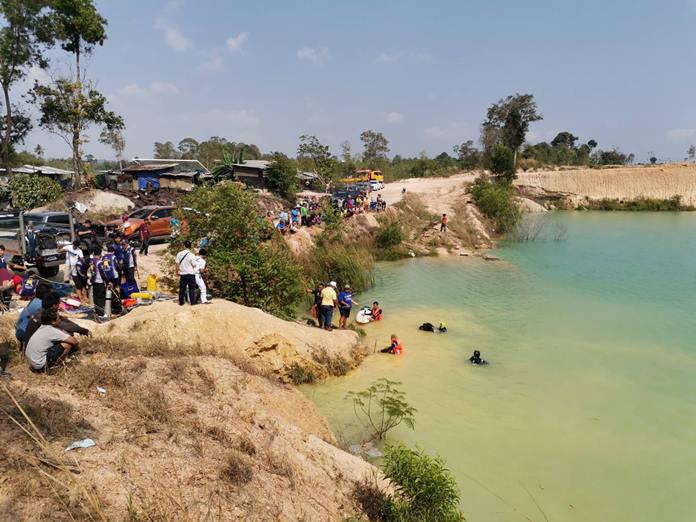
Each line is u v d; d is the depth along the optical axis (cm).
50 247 1554
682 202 6588
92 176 3778
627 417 1102
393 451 750
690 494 840
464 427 1041
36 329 780
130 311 1163
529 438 1005
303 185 5397
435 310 1919
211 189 1688
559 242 3738
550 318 1825
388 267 2736
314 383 1226
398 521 662
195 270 1184
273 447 740
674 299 2098
